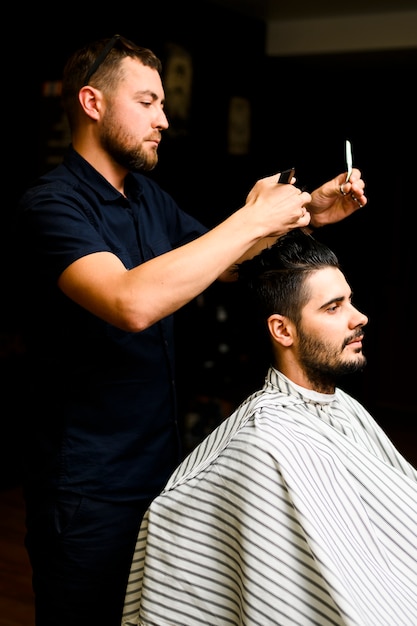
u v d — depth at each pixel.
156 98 1.73
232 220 1.47
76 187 1.71
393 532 1.51
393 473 1.55
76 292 1.53
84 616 1.74
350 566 1.40
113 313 1.46
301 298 1.59
